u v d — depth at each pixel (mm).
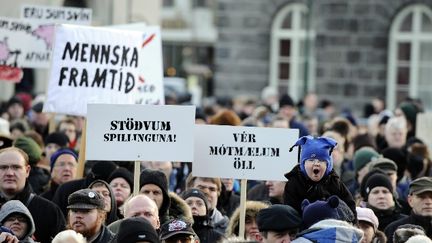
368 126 28859
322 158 13008
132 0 43062
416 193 14898
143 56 18828
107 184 14383
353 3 46781
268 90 38688
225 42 49156
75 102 16359
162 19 74812
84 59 16422
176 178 18484
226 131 14984
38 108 22844
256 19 48719
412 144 20406
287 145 14969
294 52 48344
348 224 11492
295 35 48281
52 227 14312
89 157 14469
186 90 49969
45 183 17250
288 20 48438
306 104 34875
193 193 14727
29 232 13016
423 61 46469
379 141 23844
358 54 46875
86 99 16391
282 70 48562
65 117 21703
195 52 74938
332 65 47125
